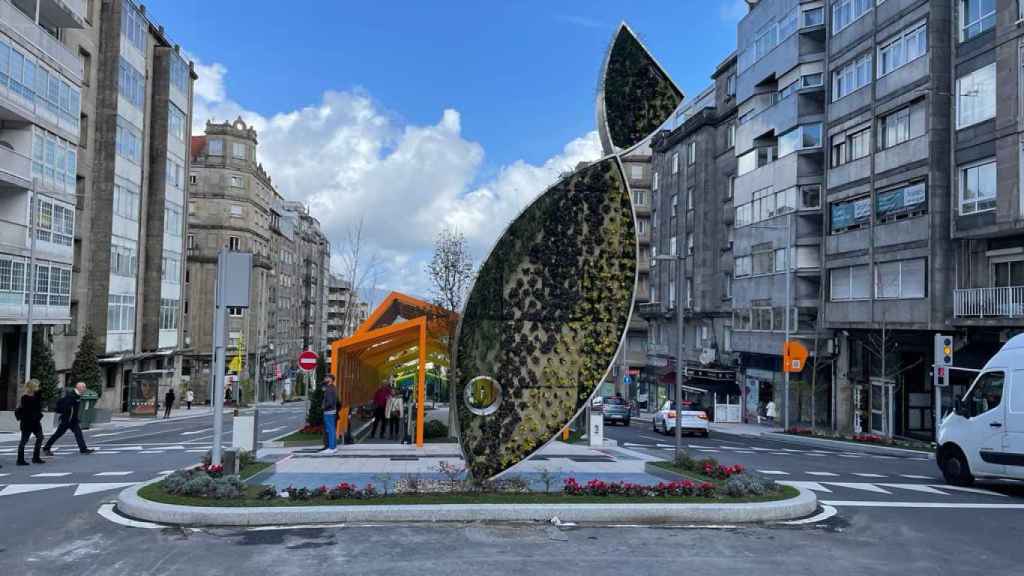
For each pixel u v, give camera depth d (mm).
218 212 72875
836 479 15156
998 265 25797
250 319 73812
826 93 34781
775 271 38844
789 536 9180
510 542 8570
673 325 56219
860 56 32562
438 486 10734
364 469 14258
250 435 16969
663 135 58375
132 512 9633
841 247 33156
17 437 24734
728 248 48344
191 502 9750
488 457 11016
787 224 36938
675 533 9164
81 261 39031
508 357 11141
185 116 51156
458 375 11000
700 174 51281
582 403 11234
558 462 16047
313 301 110062
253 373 74812
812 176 36875
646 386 60219
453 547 8320
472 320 11078
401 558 7852
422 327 19375
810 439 28891
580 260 11359
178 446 21500
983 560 8320
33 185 28109
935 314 27359
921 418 30875
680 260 18047
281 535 8766
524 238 11289
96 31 39781
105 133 40250
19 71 28859
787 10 38281
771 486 11352
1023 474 13242
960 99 26297
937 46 28000
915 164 28719
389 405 22156
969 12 26062
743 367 43906
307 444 20188
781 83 39156
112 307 40719
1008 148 24047
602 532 9141
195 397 69500
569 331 11297
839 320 33000
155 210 46969
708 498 10477
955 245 27375
